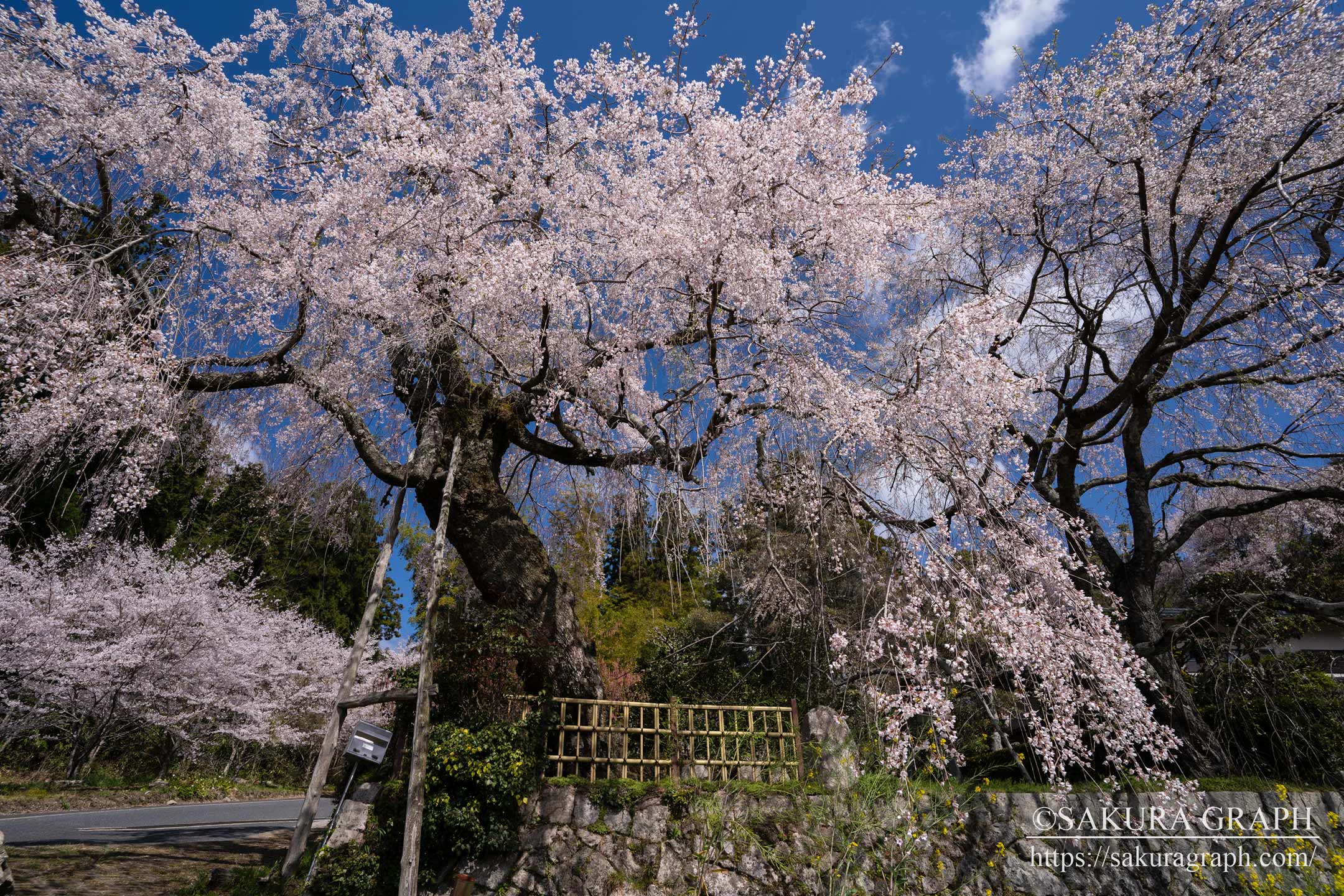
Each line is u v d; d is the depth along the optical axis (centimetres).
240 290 809
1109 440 1084
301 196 884
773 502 848
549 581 860
